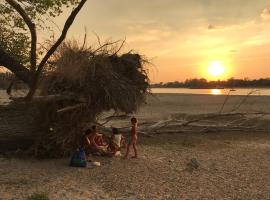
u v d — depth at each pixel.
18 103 13.05
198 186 10.84
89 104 14.11
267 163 14.04
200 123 25.88
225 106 45.69
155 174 12.08
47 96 12.73
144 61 15.76
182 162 13.95
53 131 13.63
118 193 10.06
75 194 9.88
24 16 9.89
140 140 18.42
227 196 9.98
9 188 10.23
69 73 13.80
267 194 10.21
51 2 15.89
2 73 16.39
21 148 14.51
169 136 19.97
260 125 25.20
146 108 39.75
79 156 12.88
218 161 14.26
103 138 15.08
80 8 9.32
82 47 14.58
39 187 10.40
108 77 14.30
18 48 18.05
